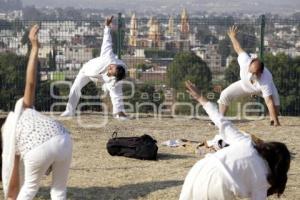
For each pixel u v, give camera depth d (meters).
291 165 12.62
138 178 11.53
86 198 10.32
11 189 8.37
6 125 8.36
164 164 12.64
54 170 8.23
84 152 13.65
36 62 8.34
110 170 12.09
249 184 7.57
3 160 8.35
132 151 13.02
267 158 7.66
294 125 17.80
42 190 10.52
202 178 7.58
